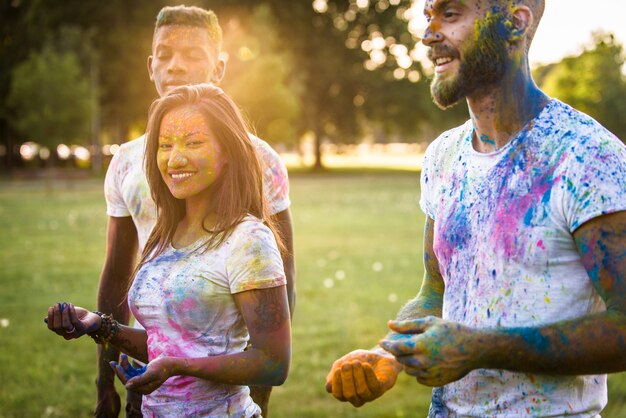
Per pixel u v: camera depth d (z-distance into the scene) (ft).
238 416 7.58
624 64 79.97
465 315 6.37
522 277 6.03
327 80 160.35
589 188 5.69
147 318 7.50
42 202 76.02
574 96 79.51
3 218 60.34
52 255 41.16
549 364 5.52
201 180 7.37
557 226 5.90
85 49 116.37
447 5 6.21
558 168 5.92
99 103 137.59
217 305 7.31
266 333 7.09
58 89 92.53
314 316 26.63
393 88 164.76
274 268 7.21
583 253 5.74
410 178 140.36
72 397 18.70
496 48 6.11
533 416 6.02
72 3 136.05
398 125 172.65
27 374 20.27
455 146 6.88
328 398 18.31
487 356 5.52
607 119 78.23
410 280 33.88
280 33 154.92
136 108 141.28
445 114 165.68
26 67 94.58
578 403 6.06
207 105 7.50
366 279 34.12
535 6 6.22
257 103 129.70
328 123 174.40
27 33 126.31
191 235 7.61
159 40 10.51
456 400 6.45
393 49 167.32
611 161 5.74
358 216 64.75
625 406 15.72
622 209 5.61
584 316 5.60
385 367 6.15
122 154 10.32
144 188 9.87
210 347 7.34
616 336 5.44
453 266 6.53
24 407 18.04
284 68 136.26
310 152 322.96
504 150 6.27
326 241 48.01
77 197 82.99
